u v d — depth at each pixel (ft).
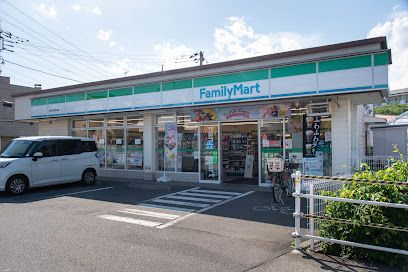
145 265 14.57
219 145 41.65
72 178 40.14
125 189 38.29
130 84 44.14
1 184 33.09
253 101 35.45
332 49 30.68
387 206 14.25
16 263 14.74
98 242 17.87
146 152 47.52
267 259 15.31
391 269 13.96
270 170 30.22
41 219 23.25
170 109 42.93
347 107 33.24
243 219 23.27
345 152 33.24
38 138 38.34
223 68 37.14
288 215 24.43
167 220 23.02
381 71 28.32
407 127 41.34
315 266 14.35
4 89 81.82
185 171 44.24
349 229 15.28
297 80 32.12
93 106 47.98
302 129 35.83
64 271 13.87
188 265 14.60
